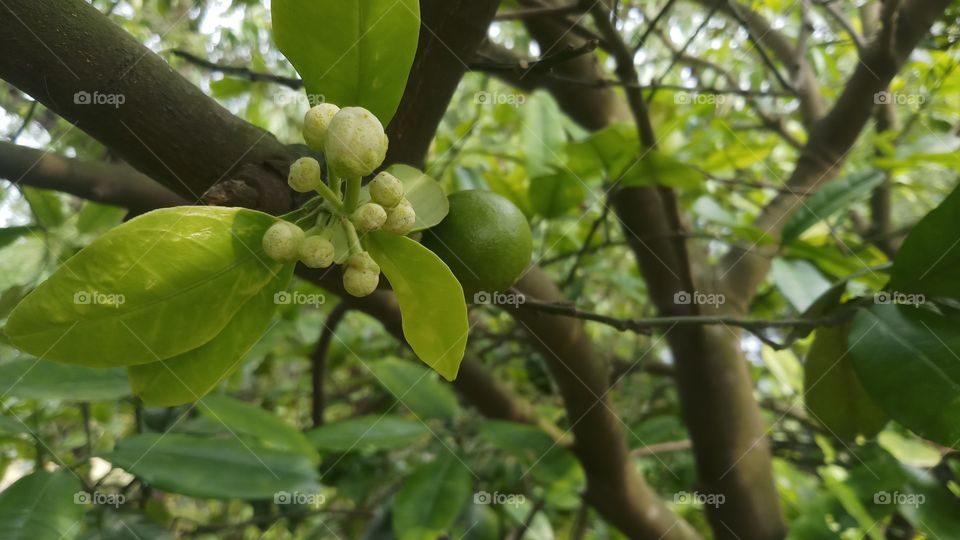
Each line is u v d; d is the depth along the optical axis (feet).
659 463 1.28
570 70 1.04
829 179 1.09
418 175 0.50
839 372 0.67
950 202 0.56
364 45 0.41
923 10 0.93
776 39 1.21
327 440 0.86
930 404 0.53
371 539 0.91
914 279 0.58
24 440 0.91
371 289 0.40
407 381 0.97
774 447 1.25
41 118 0.98
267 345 0.96
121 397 0.75
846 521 0.82
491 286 0.52
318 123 0.40
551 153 1.02
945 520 0.79
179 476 0.68
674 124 1.09
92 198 0.66
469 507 0.95
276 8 0.40
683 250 0.92
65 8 0.42
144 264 0.38
